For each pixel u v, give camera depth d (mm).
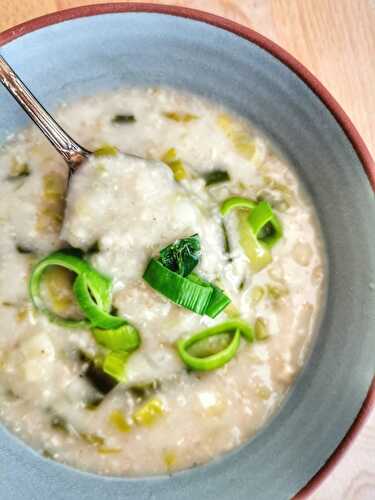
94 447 207
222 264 212
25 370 205
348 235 212
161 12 204
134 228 201
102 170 203
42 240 213
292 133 218
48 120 203
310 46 238
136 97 227
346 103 235
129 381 207
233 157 225
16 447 205
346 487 219
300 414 209
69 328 208
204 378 211
